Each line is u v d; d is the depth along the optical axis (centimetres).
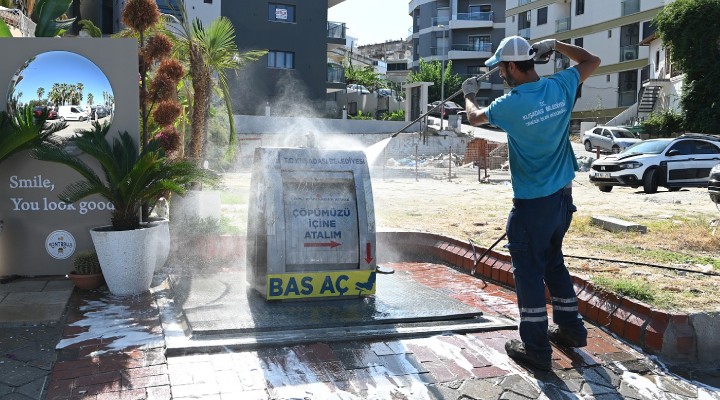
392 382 386
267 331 452
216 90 1076
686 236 811
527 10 5406
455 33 6681
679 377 419
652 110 3919
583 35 4850
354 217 536
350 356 421
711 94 3130
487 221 943
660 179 1662
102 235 526
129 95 602
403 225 899
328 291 523
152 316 486
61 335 442
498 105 412
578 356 441
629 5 4403
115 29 3312
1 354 405
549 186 417
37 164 591
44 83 588
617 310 489
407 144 3662
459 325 484
